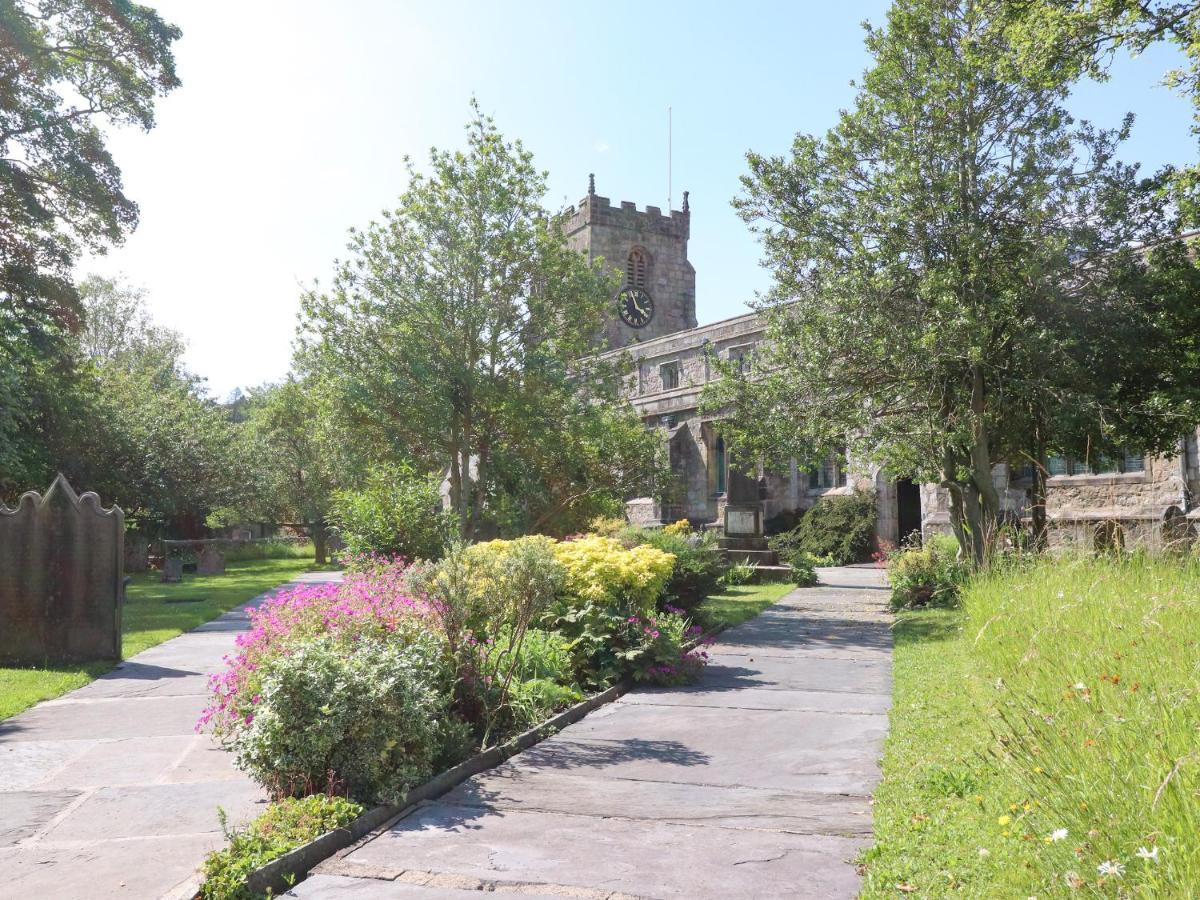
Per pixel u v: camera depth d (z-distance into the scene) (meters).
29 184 24.25
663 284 67.81
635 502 45.22
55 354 26.59
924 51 17.23
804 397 18.20
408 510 16.02
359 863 4.41
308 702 5.36
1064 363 16.25
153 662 11.55
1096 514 26.34
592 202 65.94
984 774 5.22
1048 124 16.56
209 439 39.53
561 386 22.45
